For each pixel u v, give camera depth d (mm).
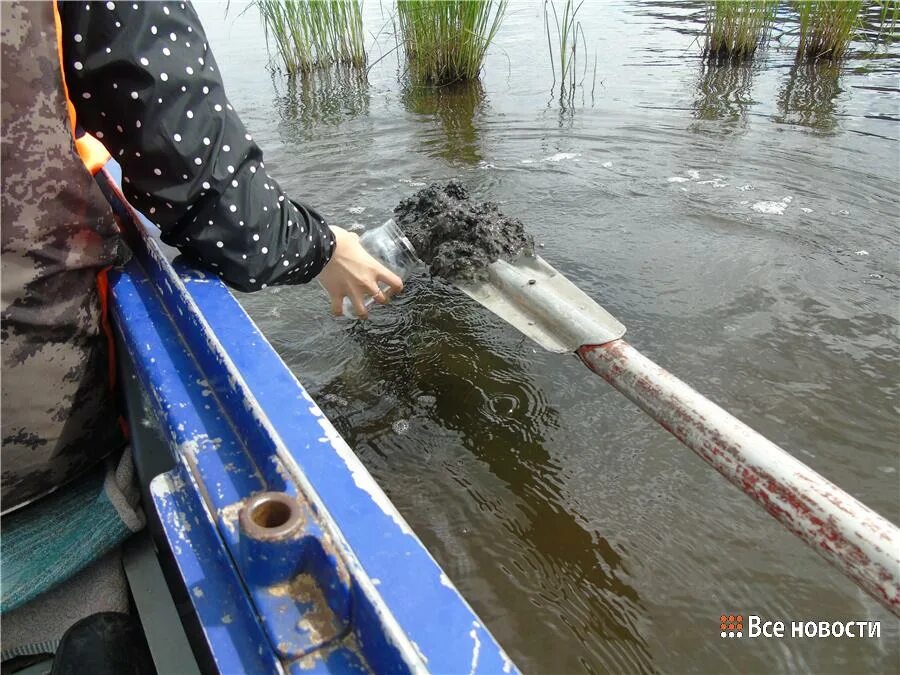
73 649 886
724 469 1066
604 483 1544
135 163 967
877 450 1569
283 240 1130
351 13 5160
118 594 1031
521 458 1613
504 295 1665
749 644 1221
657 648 1226
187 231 1038
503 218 1820
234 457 804
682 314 2037
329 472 753
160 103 916
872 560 865
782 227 2488
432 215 1929
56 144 867
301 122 4016
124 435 1162
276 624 603
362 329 2082
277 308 2199
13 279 877
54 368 971
